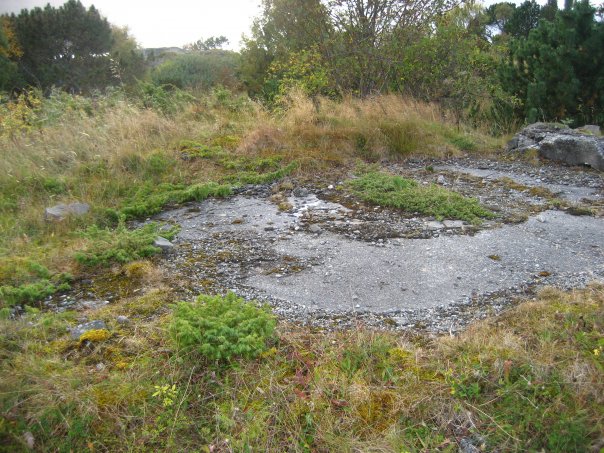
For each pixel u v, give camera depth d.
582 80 8.86
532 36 9.34
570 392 2.73
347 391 2.87
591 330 3.25
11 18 23.08
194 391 2.92
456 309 3.75
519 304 3.68
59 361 3.07
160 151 6.91
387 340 3.29
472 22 10.93
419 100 9.98
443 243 4.79
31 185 6.06
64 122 7.75
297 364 3.10
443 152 7.88
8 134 7.25
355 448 2.59
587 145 7.21
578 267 4.30
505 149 8.24
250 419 2.73
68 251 4.63
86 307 3.80
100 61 23.73
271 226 5.28
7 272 4.18
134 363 3.08
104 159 6.64
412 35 9.99
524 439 2.59
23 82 19.27
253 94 14.88
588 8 8.84
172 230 5.12
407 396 2.84
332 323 3.59
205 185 6.15
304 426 2.73
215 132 7.86
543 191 6.20
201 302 3.44
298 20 10.45
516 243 4.77
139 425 2.74
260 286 4.09
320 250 4.70
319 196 6.14
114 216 5.59
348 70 10.33
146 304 3.77
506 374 2.87
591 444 2.51
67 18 23.25
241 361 3.06
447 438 2.64
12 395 2.76
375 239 4.92
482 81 10.04
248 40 15.32
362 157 7.51
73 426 2.68
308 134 7.53
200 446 2.64
